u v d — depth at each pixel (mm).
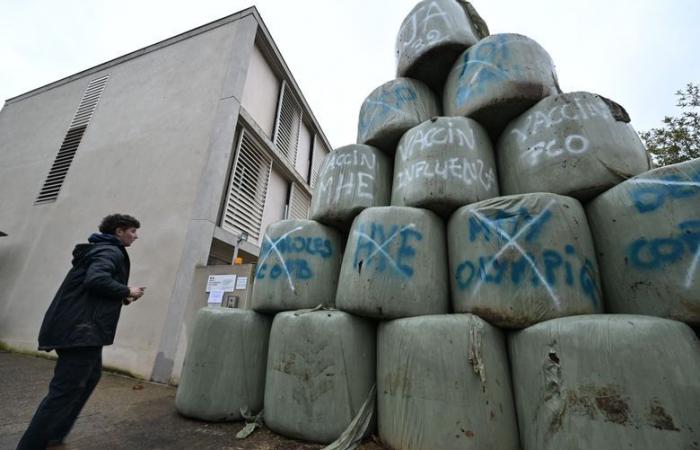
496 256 1741
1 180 6500
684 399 1161
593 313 1578
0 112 7746
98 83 6562
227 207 4828
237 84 5031
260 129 5598
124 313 4016
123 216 2084
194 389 2266
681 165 1527
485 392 1537
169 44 6043
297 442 1912
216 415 2199
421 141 2275
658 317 1385
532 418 1476
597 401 1266
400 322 1833
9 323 4957
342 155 2643
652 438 1149
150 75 5902
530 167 2023
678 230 1438
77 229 5078
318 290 2371
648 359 1229
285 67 6648
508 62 2277
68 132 6266
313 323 2057
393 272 1932
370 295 1917
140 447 1808
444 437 1514
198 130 4809
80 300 1677
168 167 4730
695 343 1259
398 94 2715
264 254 2570
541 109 2096
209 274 3748
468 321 1665
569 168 1868
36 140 6648
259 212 5746
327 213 2480
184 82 5418
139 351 3762
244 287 3510
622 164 1811
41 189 5891
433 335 1682
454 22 2674
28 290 5070
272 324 2355
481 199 2078
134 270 4191
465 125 2256
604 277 1708
